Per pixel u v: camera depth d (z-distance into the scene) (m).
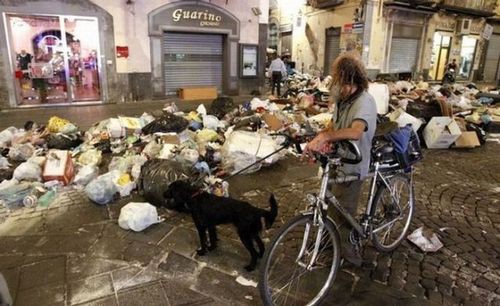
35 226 3.63
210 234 3.23
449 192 4.96
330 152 2.44
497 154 7.02
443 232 3.83
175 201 3.20
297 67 21.44
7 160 5.41
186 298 2.65
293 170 5.48
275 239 2.33
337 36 18.33
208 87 13.93
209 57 13.88
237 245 3.37
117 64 11.76
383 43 17.47
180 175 4.11
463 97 11.05
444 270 3.14
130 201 4.22
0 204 4.00
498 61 24.08
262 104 8.76
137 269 2.98
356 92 2.55
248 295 2.71
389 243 3.43
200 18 12.91
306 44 20.58
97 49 11.38
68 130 6.35
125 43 11.75
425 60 19.58
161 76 12.71
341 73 2.53
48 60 10.77
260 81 14.81
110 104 11.62
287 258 2.97
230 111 8.53
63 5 10.59
